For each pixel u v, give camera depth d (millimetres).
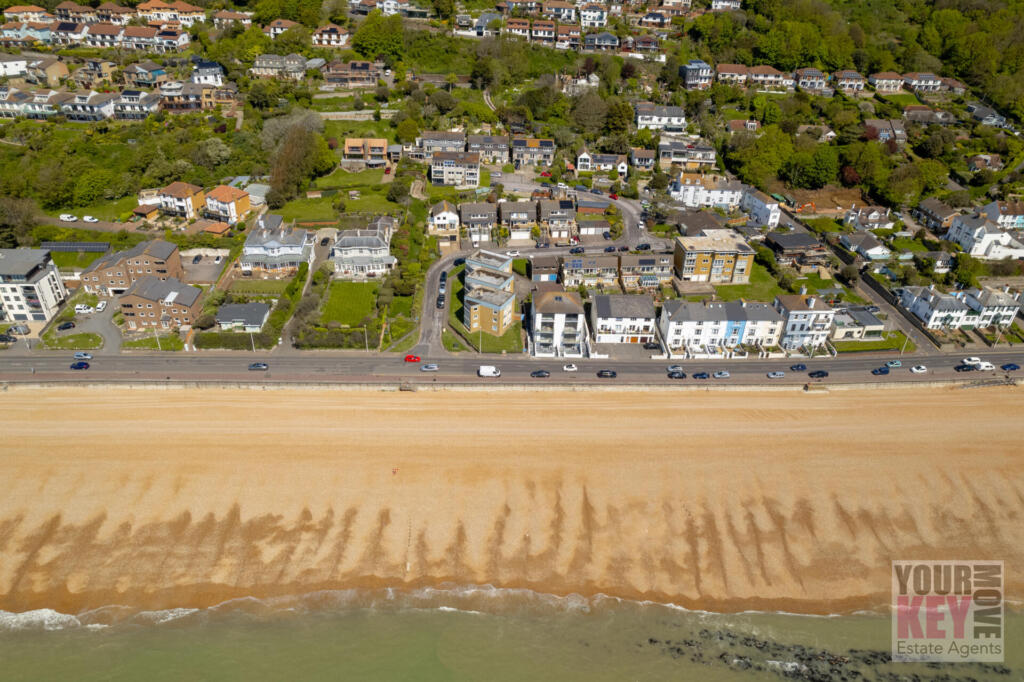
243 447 112500
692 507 105938
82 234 170125
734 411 123312
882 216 189625
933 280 163625
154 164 189750
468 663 85188
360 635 89000
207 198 178500
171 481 106812
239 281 156750
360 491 106375
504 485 107938
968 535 104500
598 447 114688
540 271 162250
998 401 127812
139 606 92188
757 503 106812
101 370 128750
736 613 93375
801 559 100188
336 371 130250
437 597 94188
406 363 133625
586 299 155500
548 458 112375
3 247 166500
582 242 180750
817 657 87500
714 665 86000
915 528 105000
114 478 107000
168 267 151375
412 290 154625
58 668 84062
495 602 93750
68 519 101750
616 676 83938
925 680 84625
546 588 95688
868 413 123688
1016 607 94875
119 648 86812
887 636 90750
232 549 98750
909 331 148625
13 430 114438
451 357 136250
